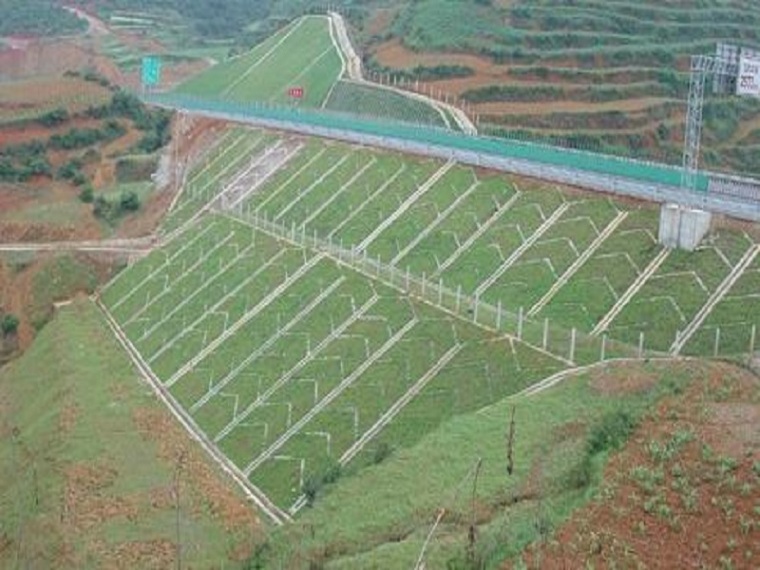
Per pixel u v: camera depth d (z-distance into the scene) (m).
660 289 72.75
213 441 75.56
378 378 74.12
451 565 44.56
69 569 58.06
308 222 102.69
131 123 154.00
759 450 49.25
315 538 51.72
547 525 45.81
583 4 167.50
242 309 91.94
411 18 177.25
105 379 87.69
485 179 94.12
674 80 157.12
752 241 73.56
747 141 157.25
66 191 138.00
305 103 162.38
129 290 109.12
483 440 56.62
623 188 84.19
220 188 121.00
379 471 57.41
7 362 106.06
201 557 57.06
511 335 72.25
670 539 43.34
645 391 58.62
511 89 149.12
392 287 84.06
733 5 179.12
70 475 69.12
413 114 141.75
